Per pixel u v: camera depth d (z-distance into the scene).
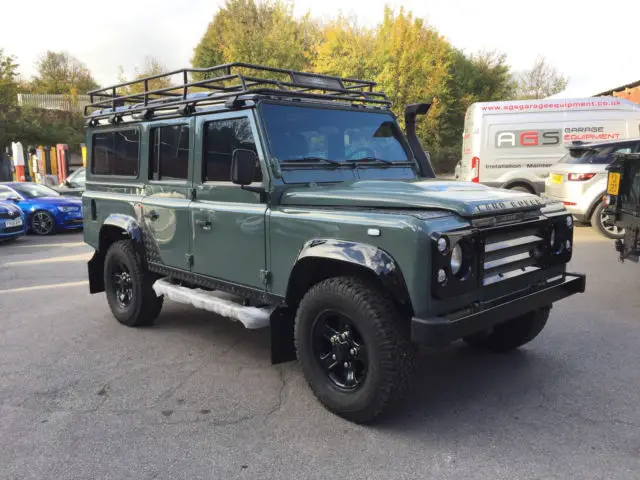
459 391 3.90
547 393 3.84
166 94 5.57
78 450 3.21
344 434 3.33
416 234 2.96
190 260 4.61
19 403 3.85
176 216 4.70
